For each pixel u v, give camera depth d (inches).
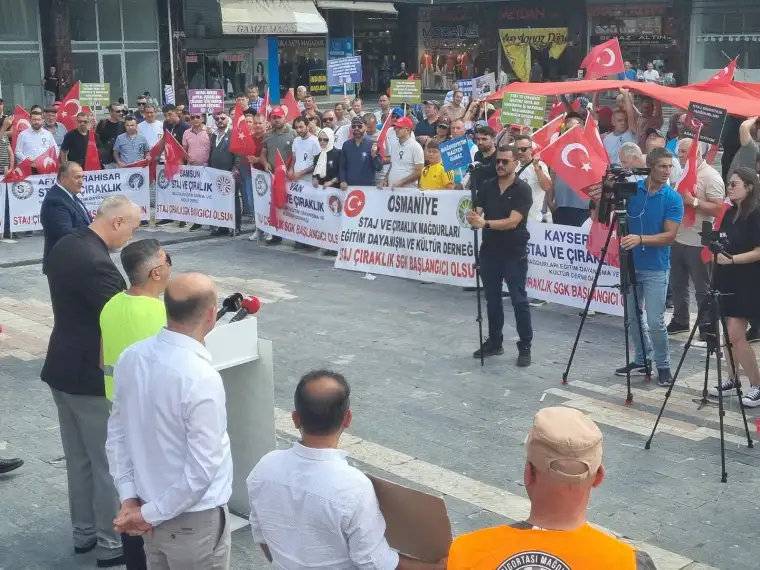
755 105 458.3
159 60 1264.8
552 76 1609.3
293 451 120.8
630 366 316.2
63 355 192.9
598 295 389.1
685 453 257.0
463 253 441.1
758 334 348.5
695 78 1481.3
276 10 1350.9
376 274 480.1
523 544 91.4
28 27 1135.0
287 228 545.0
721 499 229.1
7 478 245.9
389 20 1705.2
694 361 334.0
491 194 325.7
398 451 260.1
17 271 502.6
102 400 194.4
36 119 601.3
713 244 246.4
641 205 297.3
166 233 598.9
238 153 555.2
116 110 679.7
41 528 219.0
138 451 142.4
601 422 279.6
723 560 200.5
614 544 91.3
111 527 200.1
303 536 118.1
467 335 370.9
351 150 493.4
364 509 117.3
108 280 190.4
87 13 1192.8
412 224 459.5
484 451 259.8
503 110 502.0
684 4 1457.9
